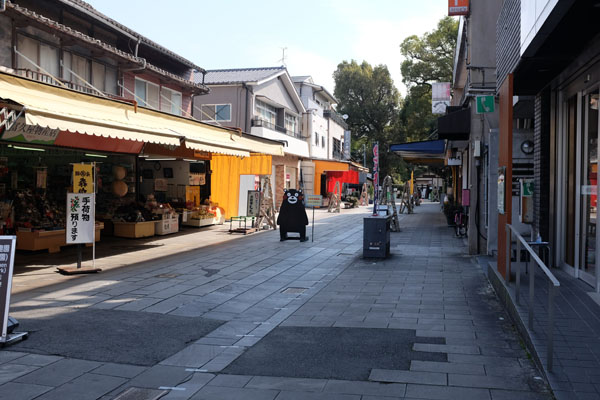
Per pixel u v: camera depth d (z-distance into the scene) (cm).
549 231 803
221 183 2088
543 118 806
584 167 695
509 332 565
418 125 3612
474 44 1151
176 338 561
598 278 620
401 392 404
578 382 383
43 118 766
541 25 544
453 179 2939
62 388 417
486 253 1191
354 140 5609
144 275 945
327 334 574
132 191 1677
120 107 1002
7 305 522
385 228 1170
